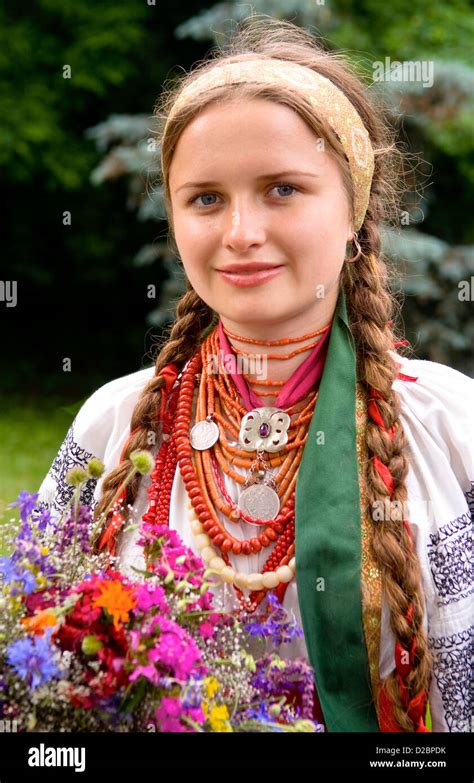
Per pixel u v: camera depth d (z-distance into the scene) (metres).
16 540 1.36
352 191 1.55
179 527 1.58
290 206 1.45
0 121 8.09
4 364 9.36
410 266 5.99
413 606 1.48
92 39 8.08
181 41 8.34
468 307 6.38
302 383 1.58
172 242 1.78
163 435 1.65
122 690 1.22
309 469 1.51
